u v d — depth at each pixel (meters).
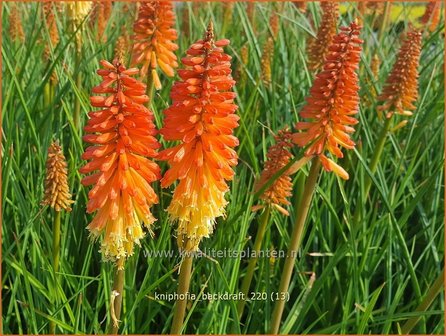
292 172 0.49
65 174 0.53
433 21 0.99
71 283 0.57
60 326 0.54
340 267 0.66
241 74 0.88
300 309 0.58
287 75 0.84
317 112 0.49
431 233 0.63
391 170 0.78
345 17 0.94
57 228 0.54
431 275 0.65
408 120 0.82
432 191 0.72
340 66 0.47
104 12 0.99
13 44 0.88
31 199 0.59
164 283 0.62
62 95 0.65
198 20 1.06
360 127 0.75
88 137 0.41
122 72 0.40
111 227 0.44
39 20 0.91
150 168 0.43
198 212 0.44
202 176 0.44
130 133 0.41
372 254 0.64
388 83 0.66
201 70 0.40
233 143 0.43
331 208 0.58
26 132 0.67
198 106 0.41
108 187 0.44
